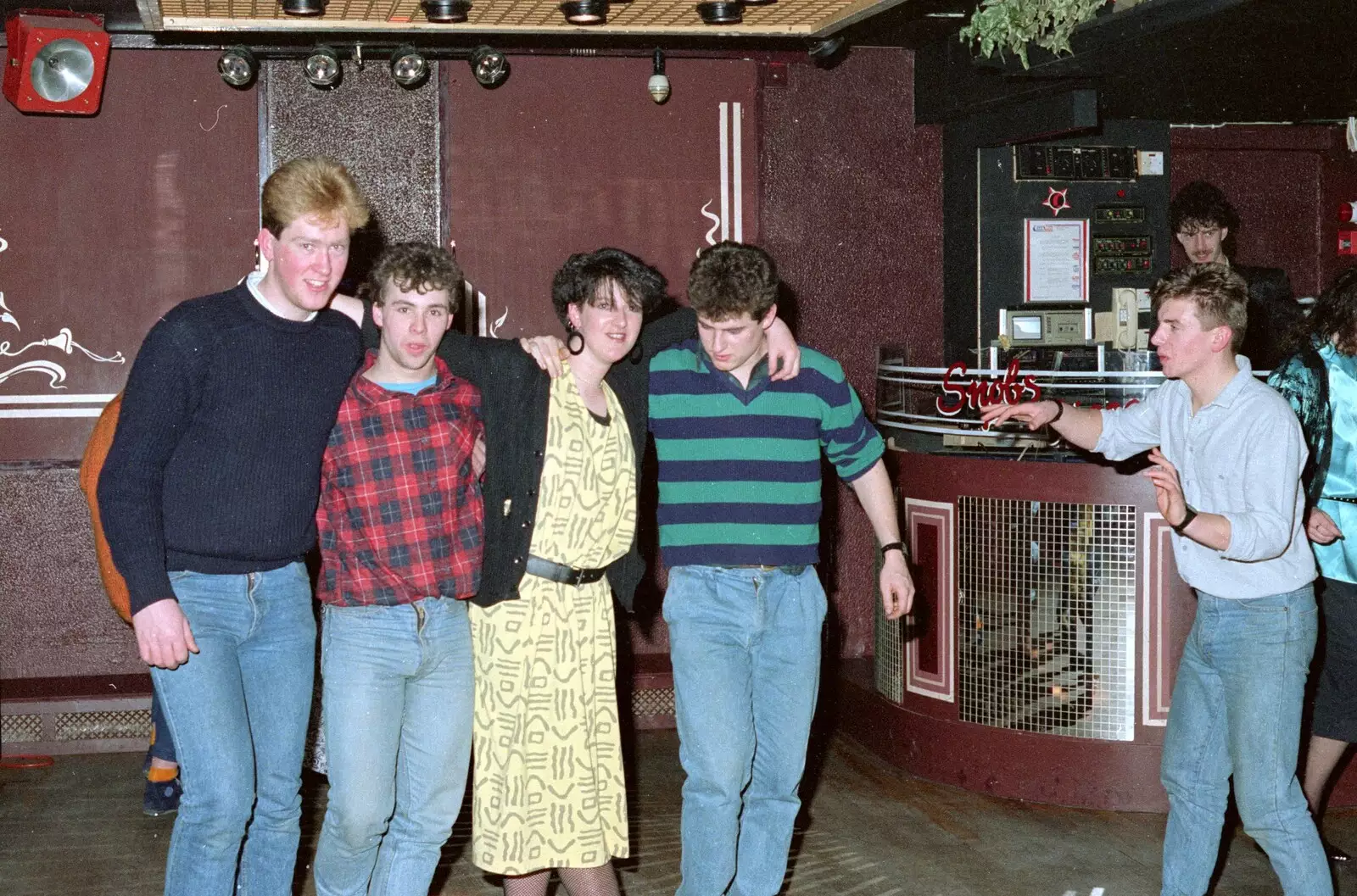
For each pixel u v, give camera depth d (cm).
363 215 274
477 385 289
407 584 279
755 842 313
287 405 269
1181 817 321
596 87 547
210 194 521
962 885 374
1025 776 446
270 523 270
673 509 306
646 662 553
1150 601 429
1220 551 295
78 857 397
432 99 534
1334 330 366
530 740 291
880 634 505
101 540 380
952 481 459
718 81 557
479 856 294
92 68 490
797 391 304
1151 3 424
